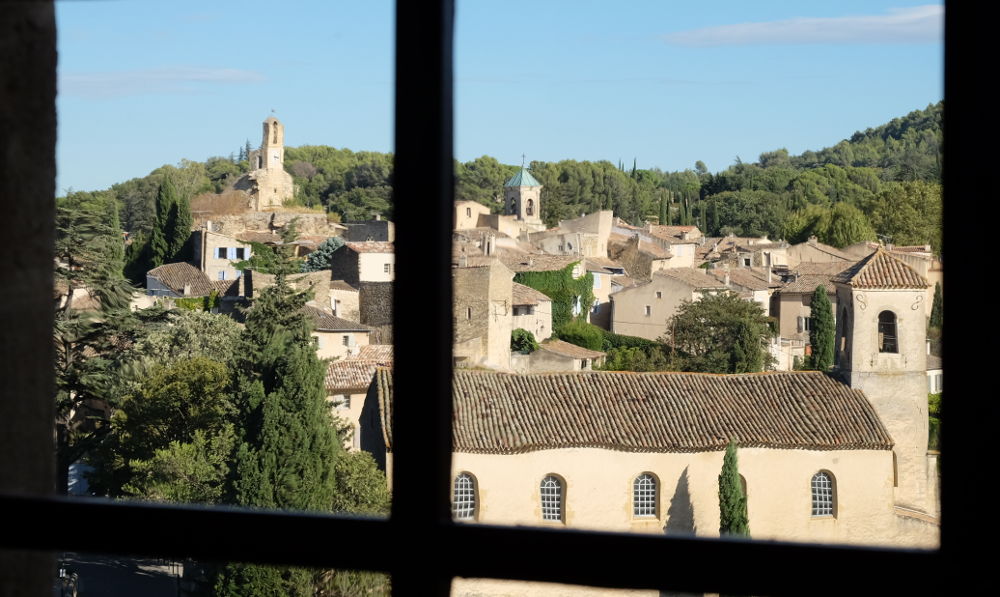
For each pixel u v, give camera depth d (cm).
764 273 7319
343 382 4228
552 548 204
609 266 8369
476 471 3058
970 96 188
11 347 268
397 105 217
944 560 188
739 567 195
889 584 189
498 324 5869
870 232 8319
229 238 7562
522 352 6306
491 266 5791
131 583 3094
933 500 3441
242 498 2631
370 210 10812
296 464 2636
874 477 3256
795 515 3219
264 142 10169
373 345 5266
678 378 3428
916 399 3447
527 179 10619
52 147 284
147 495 2894
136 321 3694
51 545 229
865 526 3250
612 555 201
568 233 8631
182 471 2872
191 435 3172
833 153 12369
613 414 3238
